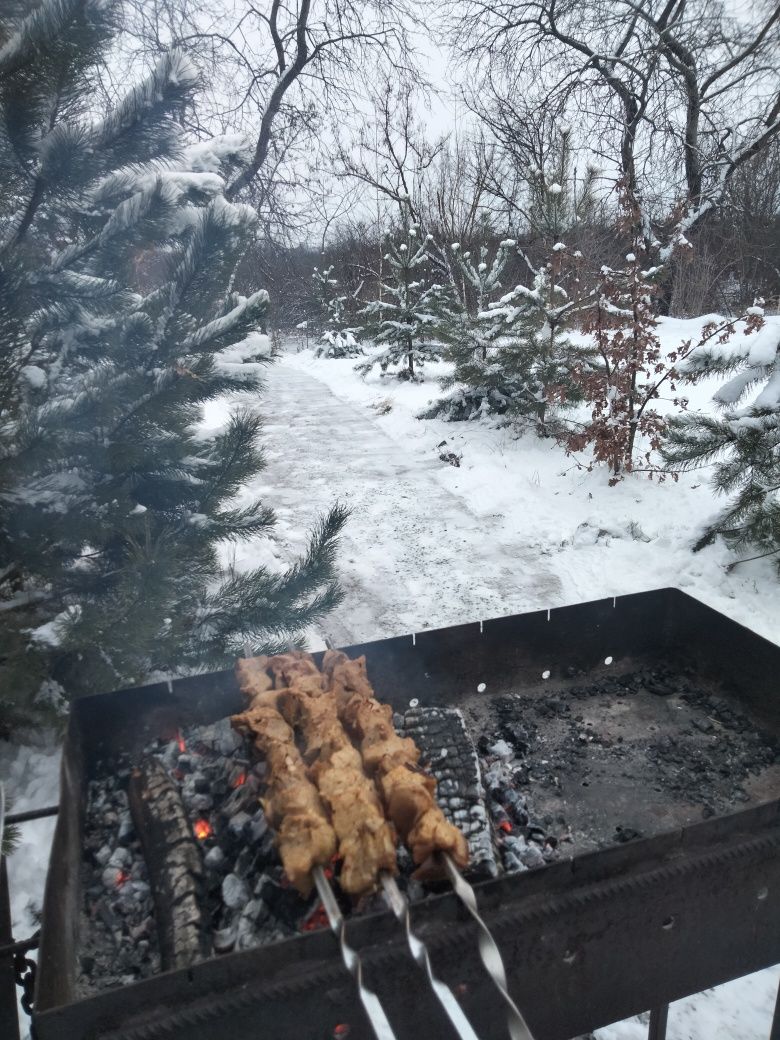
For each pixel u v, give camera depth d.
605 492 7.50
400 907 1.54
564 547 6.56
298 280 25.91
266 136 12.08
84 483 3.29
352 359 20.30
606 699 2.96
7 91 2.47
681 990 1.96
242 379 3.39
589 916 1.75
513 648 2.99
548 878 1.70
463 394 10.73
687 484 7.33
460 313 10.51
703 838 1.84
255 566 5.81
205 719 2.62
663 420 7.95
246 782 2.24
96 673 3.24
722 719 2.82
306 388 16.31
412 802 1.82
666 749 2.66
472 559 6.41
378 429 11.52
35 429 2.91
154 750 2.52
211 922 1.87
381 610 5.49
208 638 3.60
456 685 2.96
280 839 1.77
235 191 9.91
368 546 6.74
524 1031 1.34
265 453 10.18
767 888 1.93
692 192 17.89
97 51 2.59
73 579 3.46
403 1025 1.65
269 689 2.46
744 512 5.39
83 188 2.86
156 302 2.96
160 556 3.08
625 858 1.76
